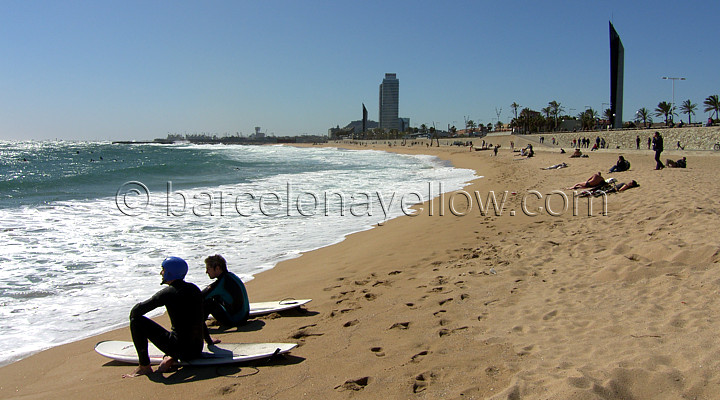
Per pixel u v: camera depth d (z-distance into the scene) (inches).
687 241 268.4
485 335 179.2
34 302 257.4
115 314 239.8
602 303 202.1
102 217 527.5
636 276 230.7
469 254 325.4
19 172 1223.5
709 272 218.4
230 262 345.1
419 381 145.3
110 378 163.5
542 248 314.5
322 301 243.1
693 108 3629.4
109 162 1803.6
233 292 211.3
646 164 967.0
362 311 220.5
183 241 413.1
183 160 1983.3
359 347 177.2
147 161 1866.4
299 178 1086.4
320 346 181.5
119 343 190.9
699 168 789.2
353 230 464.4
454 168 1542.8
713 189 478.9
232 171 1346.0
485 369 148.9
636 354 145.7
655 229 314.2
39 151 3019.2
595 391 122.6
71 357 186.5
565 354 153.9
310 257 357.1
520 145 3393.2
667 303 191.2
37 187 842.2
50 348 196.7
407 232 435.5
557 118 5002.5
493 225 434.3
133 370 170.1
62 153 2763.3
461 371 149.3
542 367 145.3
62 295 269.4
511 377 140.9
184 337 165.3
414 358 163.0
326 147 6294.3
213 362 166.1
